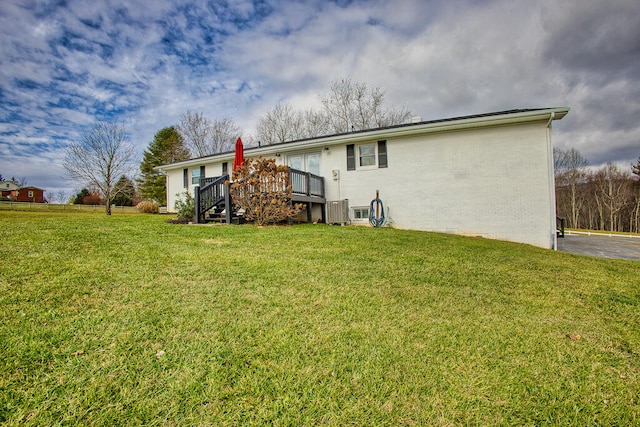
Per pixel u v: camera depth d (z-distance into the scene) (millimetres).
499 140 9688
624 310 3211
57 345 1998
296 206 9172
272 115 29391
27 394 1560
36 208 29141
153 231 6715
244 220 9625
